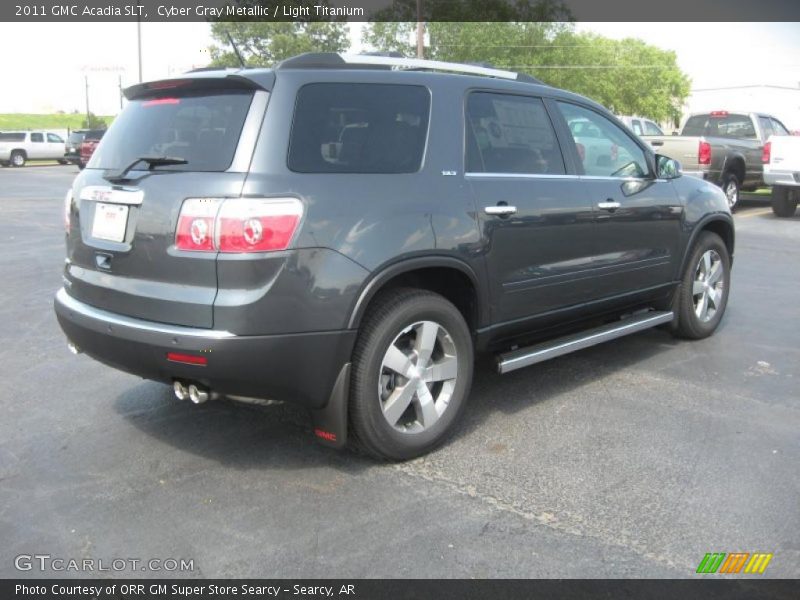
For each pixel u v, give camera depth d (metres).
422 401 3.77
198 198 3.20
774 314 6.84
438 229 3.67
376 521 3.20
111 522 3.20
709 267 5.92
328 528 3.14
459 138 3.96
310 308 3.25
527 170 4.32
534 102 4.51
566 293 4.55
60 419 4.32
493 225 3.97
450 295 4.10
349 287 3.32
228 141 3.31
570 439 4.04
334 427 3.50
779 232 12.12
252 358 3.18
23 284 7.87
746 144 14.61
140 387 4.85
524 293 4.26
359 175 3.49
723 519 3.20
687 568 2.85
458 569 2.85
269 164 3.24
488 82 4.25
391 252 3.46
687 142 13.47
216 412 4.43
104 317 3.52
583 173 4.69
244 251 3.12
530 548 2.98
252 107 3.34
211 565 2.88
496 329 4.18
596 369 5.25
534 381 5.00
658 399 4.66
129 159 3.67
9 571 2.85
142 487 3.51
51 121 80.12
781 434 4.11
